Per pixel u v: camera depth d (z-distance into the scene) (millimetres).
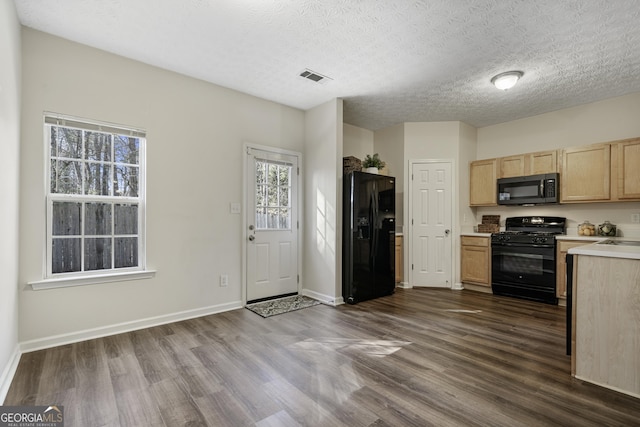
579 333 2061
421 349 2506
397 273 4758
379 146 5266
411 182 4832
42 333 2473
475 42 2637
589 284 2037
